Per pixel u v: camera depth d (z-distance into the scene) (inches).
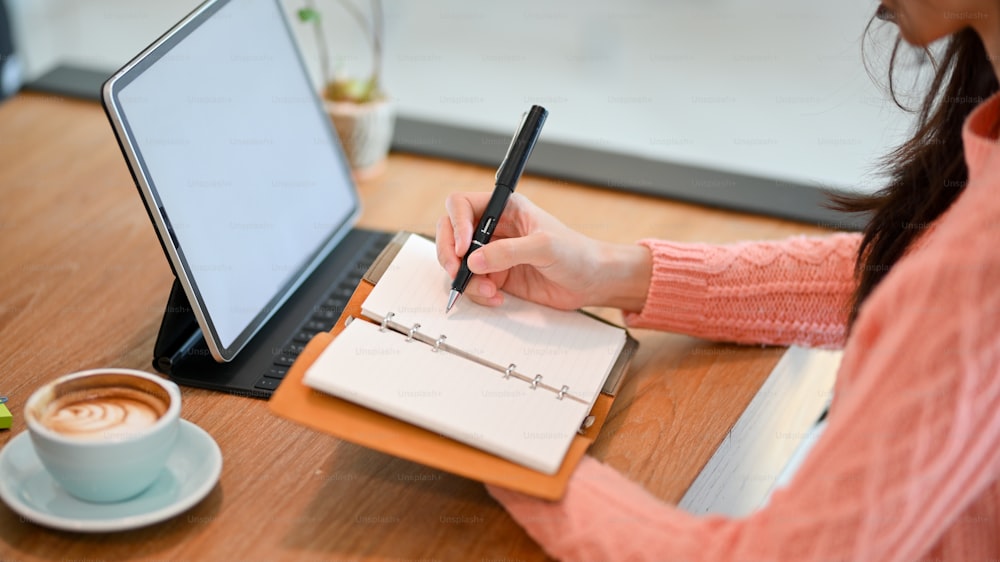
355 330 32.4
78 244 44.0
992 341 22.6
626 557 27.3
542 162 53.7
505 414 30.6
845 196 37.8
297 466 32.1
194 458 30.8
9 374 35.1
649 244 39.4
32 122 54.2
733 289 39.1
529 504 29.4
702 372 38.8
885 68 37.7
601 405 34.1
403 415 29.6
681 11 74.7
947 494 23.9
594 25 76.8
